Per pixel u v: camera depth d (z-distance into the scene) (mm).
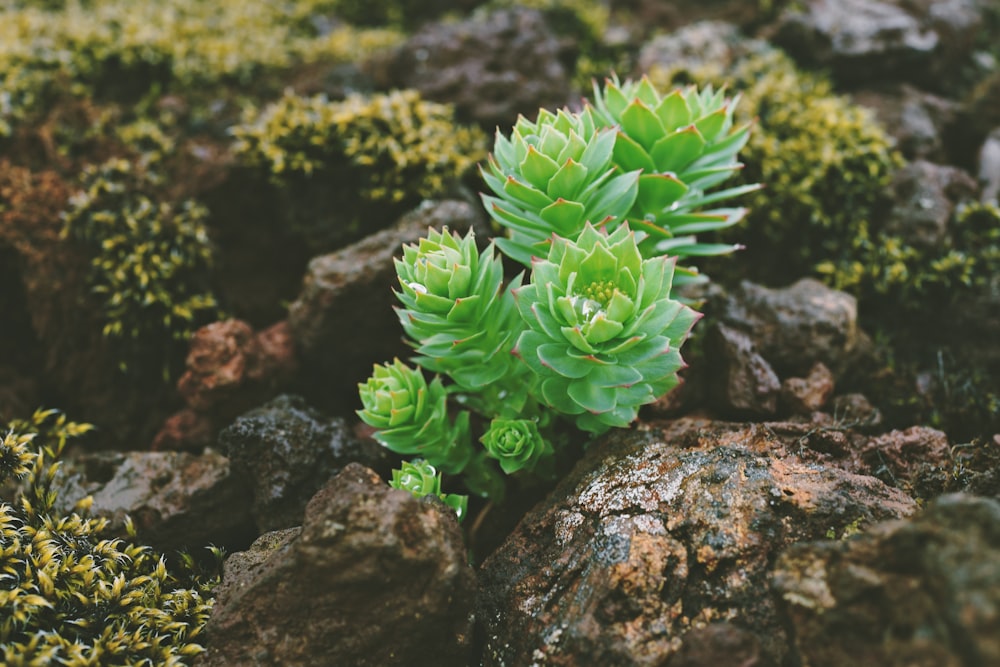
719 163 317
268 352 358
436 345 300
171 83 440
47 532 295
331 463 326
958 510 238
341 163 379
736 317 349
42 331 369
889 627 242
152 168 393
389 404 302
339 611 269
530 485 324
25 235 369
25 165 391
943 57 438
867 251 379
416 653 272
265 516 318
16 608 268
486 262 294
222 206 386
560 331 279
